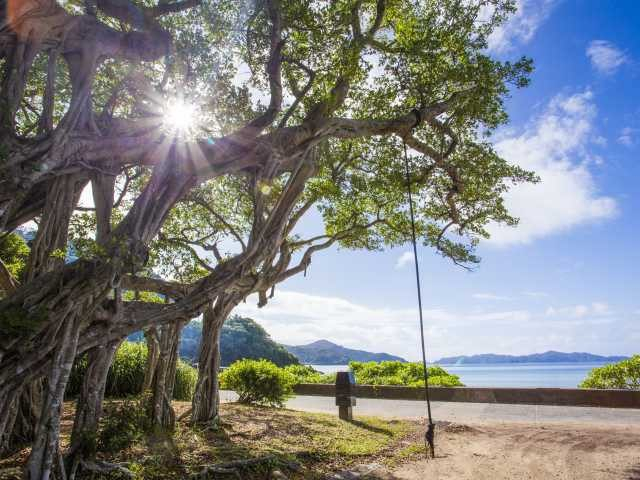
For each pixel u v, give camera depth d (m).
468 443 9.56
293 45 9.62
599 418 12.16
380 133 9.70
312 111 8.85
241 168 8.15
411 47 9.16
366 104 10.52
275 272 10.55
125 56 7.79
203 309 7.57
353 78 9.32
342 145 12.28
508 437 10.02
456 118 10.61
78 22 7.11
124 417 7.10
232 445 8.30
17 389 5.66
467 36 9.88
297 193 8.73
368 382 20.98
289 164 9.16
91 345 6.36
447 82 9.90
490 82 9.45
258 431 9.77
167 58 8.33
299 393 20.38
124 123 7.54
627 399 13.72
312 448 8.58
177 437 8.45
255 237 8.17
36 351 5.65
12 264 9.98
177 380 15.77
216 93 8.98
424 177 11.80
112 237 6.30
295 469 7.31
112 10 7.76
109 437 6.57
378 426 11.39
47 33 6.77
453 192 12.49
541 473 7.25
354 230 13.02
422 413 14.00
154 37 7.92
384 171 12.04
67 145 6.46
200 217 12.46
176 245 10.47
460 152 11.97
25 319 5.37
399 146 11.34
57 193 6.77
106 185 6.98
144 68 8.98
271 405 14.48
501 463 7.89
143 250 6.73
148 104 8.34
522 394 15.49
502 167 12.08
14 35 6.56
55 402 5.62
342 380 12.39
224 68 8.99
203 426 9.74
